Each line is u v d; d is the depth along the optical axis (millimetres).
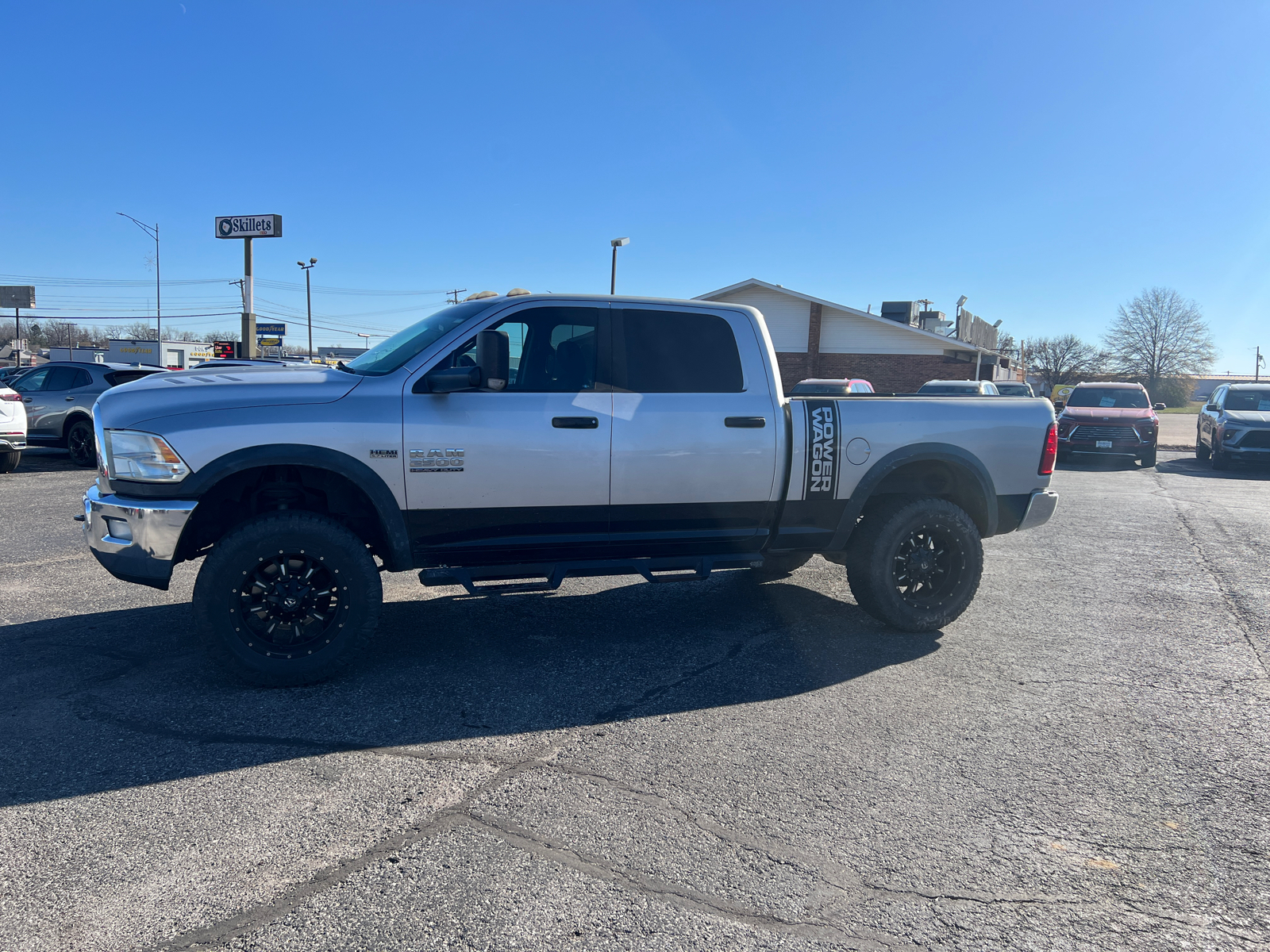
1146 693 4164
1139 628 5328
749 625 5250
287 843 2658
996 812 2955
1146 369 75062
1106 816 2941
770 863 2600
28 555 6824
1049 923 2342
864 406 4973
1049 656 4734
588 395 4461
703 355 4719
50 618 5113
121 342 54875
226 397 4012
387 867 2537
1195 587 6488
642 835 2746
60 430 13070
